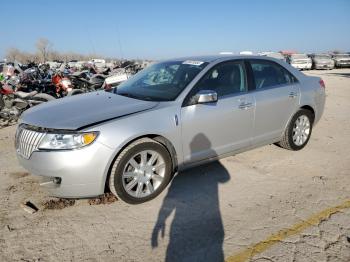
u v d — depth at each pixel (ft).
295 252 9.42
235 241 9.98
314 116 18.25
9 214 11.64
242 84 14.97
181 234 10.41
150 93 13.89
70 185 10.98
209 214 11.54
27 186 13.87
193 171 15.11
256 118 15.16
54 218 11.37
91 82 33.99
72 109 12.51
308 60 96.99
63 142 10.82
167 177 12.68
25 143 11.61
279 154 17.31
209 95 12.70
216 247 9.73
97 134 10.95
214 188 13.47
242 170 15.23
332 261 9.05
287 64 17.24
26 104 25.96
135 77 16.42
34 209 11.75
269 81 16.08
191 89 13.20
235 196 12.81
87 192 11.20
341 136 21.09
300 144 17.78
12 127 25.17
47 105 13.57
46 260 9.28
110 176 11.51
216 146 13.98
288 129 17.01
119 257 9.38
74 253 9.55
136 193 12.05
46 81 31.63
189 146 13.11
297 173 14.94
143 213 11.65
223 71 14.49
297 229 10.52
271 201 12.37
